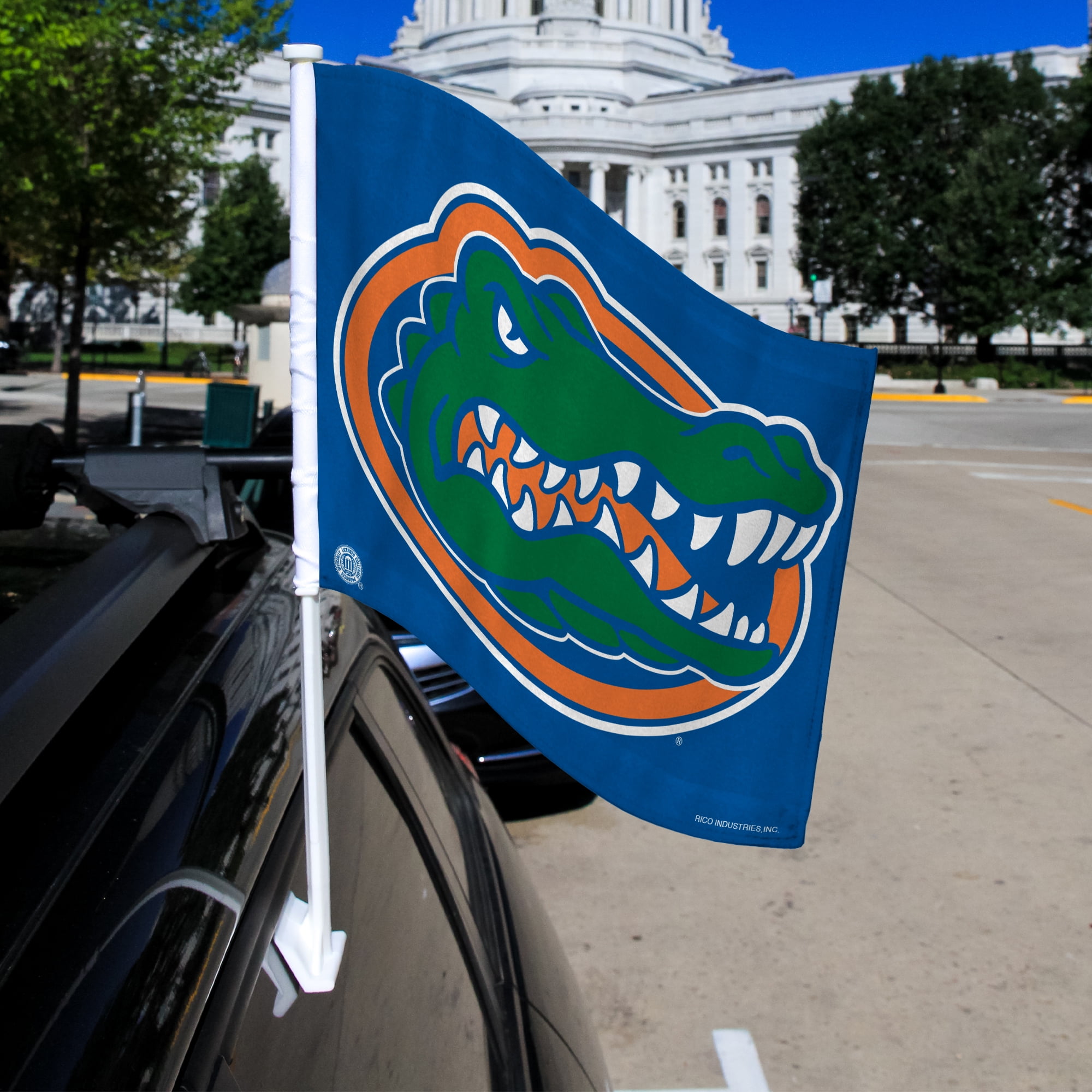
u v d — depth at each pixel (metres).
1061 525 12.55
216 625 1.34
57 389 36.03
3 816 0.84
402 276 1.19
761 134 89.75
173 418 25.88
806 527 1.41
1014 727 6.17
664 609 1.38
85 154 13.45
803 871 4.49
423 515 1.23
